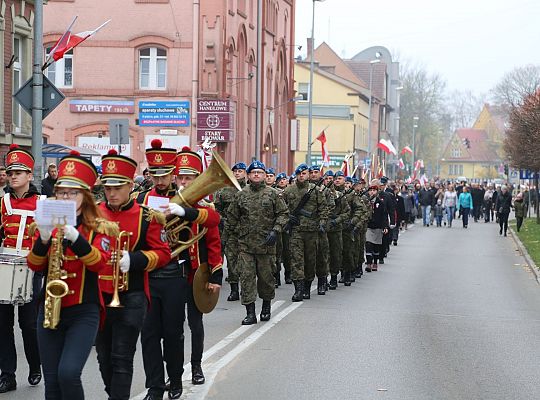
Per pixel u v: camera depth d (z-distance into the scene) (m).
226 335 12.76
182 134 40.81
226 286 18.92
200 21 40.69
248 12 47.06
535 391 9.70
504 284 20.91
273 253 13.86
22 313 9.11
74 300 6.65
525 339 13.09
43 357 6.71
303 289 16.86
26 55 25.94
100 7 40.69
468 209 47.41
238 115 46.03
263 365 10.71
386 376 10.28
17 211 9.16
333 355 11.45
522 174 52.25
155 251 7.33
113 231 6.88
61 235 6.47
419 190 50.34
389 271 23.66
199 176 8.24
